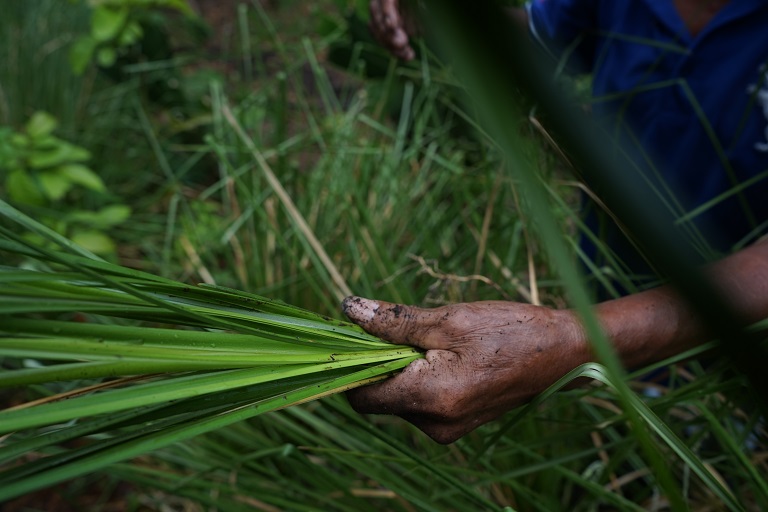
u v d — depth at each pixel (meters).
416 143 0.92
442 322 0.37
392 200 0.90
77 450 0.28
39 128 1.01
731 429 0.53
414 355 0.38
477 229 0.77
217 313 0.34
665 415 0.59
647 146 0.66
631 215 0.14
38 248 0.25
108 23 1.18
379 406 0.38
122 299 0.31
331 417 0.65
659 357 0.42
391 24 0.75
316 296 0.82
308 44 1.03
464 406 0.37
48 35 1.40
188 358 0.30
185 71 1.61
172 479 0.64
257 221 0.85
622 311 0.41
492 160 0.73
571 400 0.54
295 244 0.82
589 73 0.80
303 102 0.99
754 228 0.64
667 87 0.65
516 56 0.11
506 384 0.38
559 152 0.26
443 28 0.10
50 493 0.83
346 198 0.82
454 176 0.85
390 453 0.64
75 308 0.29
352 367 0.37
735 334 0.15
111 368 0.28
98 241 0.96
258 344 0.34
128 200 1.24
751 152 0.61
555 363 0.38
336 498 0.63
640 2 0.67
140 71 1.32
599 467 0.64
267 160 0.98
